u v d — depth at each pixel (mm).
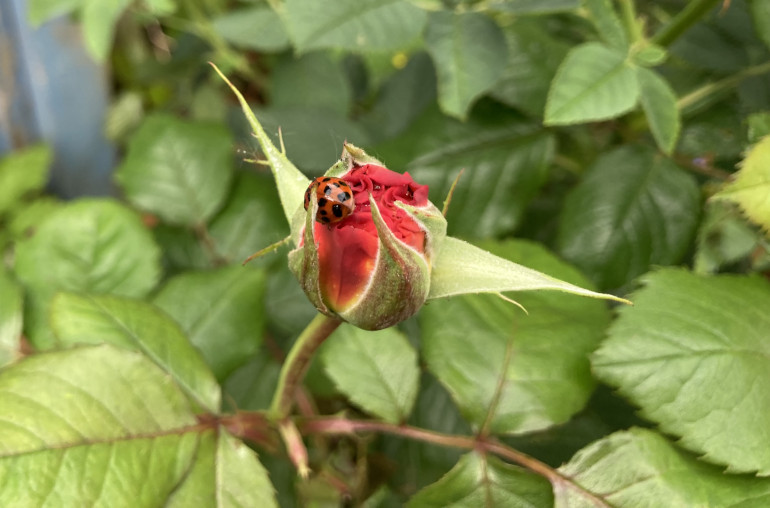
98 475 224
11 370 228
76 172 534
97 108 523
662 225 298
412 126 336
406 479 306
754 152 240
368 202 208
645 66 268
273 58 427
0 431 220
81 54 493
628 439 238
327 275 208
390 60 448
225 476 237
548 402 250
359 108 460
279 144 226
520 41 321
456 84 284
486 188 319
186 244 353
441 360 256
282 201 221
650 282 248
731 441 232
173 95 551
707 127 310
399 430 255
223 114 491
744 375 236
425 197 211
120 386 233
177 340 259
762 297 246
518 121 325
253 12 394
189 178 353
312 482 293
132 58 557
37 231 296
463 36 287
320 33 280
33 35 464
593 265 298
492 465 244
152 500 228
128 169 354
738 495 231
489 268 214
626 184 301
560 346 256
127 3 362
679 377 237
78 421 226
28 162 471
